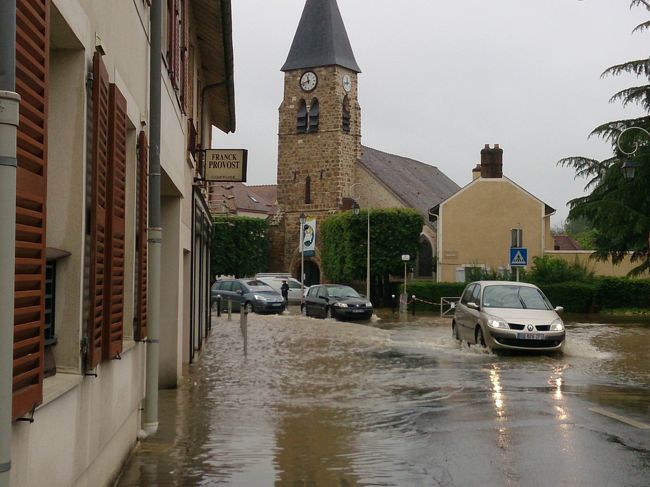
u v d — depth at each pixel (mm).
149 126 8969
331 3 69875
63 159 5664
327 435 9555
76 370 5613
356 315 36125
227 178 18266
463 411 11258
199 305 20422
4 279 2979
